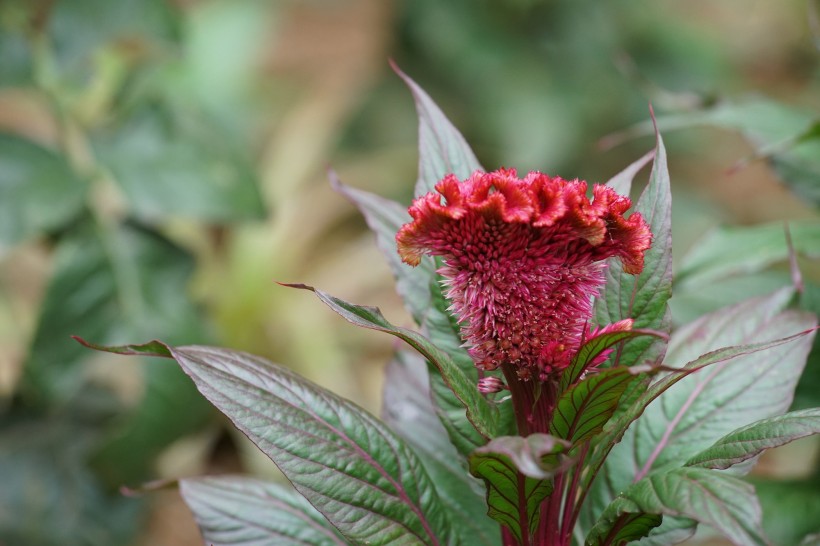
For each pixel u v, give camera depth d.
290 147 2.14
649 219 0.77
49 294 1.23
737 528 0.69
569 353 0.73
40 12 1.38
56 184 1.21
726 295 0.94
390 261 0.80
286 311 1.98
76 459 1.40
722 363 0.80
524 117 2.39
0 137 1.23
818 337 0.86
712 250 0.91
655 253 0.76
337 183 0.81
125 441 1.25
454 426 0.77
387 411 0.84
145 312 1.25
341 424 0.75
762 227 0.91
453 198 0.71
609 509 0.73
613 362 0.77
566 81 2.46
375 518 0.75
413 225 0.72
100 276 1.25
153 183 1.26
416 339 0.72
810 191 0.92
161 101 1.33
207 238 1.98
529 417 0.75
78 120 1.32
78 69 1.29
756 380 0.79
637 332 0.71
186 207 1.26
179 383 1.25
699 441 0.79
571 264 0.72
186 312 1.27
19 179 1.21
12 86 1.27
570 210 0.71
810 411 0.73
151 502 1.48
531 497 0.74
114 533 1.38
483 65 2.44
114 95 1.37
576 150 2.46
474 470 0.72
